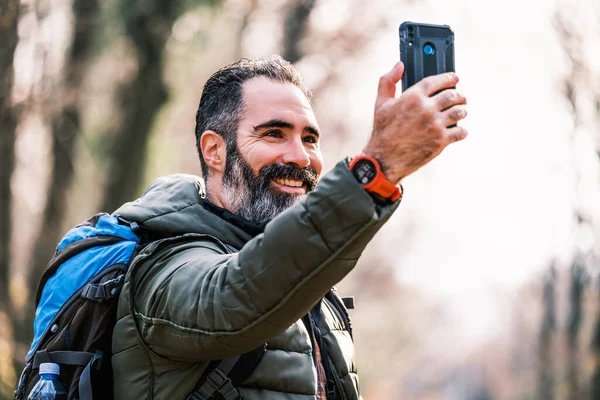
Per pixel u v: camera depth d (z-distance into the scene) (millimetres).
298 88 3105
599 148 12609
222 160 3082
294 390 2662
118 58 13180
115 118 13234
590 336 12562
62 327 2807
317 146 3105
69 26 12930
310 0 17172
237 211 3016
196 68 14945
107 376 2746
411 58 2381
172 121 15219
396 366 38531
